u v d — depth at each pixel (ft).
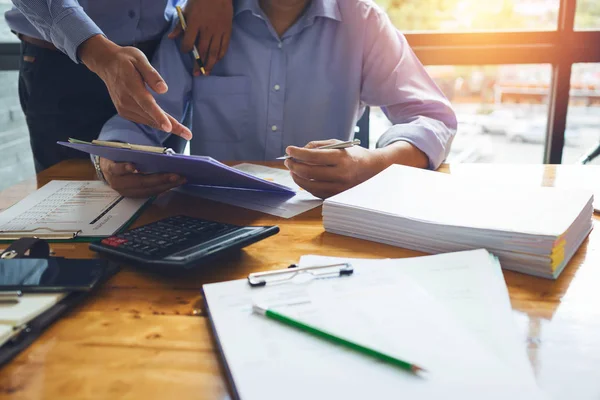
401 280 1.82
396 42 4.59
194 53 4.25
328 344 1.47
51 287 1.77
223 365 1.45
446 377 1.31
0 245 2.41
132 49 3.18
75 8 3.46
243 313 1.65
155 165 2.82
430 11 6.21
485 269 1.91
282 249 2.32
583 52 6.08
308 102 4.69
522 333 1.59
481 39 6.18
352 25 4.57
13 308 1.66
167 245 2.12
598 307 1.76
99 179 3.54
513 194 2.51
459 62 6.29
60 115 4.77
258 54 4.59
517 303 1.79
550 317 1.69
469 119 6.56
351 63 4.60
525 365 1.36
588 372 1.39
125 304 1.82
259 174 3.66
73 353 1.52
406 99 4.34
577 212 2.21
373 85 4.60
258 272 2.01
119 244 2.14
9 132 7.66
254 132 4.76
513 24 6.16
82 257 2.25
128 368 1.44
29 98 4.79
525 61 6.20
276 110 4.68
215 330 1.58
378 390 1.27
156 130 4.01
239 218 2.77
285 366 1.38
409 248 2.31
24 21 4.53
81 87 4.67
